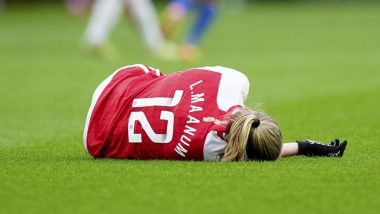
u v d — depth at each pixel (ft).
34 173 58.95
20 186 54.85
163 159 62.69
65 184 55.16
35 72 149.69
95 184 55.01
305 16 313.12
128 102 63.26
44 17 303.27
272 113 99.60
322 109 102.78
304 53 186.70
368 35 233.55
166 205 49.57
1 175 58.49
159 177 56.70
